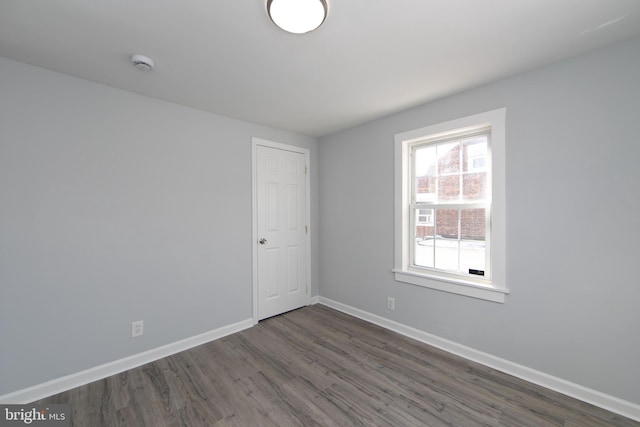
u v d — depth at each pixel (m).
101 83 2.06
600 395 1.68
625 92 1.60
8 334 1.72
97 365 2.02
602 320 1.68
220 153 2.72
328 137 3.50
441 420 1.59
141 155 2.24
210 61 1.78
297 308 3.44
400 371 2.07
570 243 1.78
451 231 2.45
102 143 2.06
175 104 2.44
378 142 2.91
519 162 1.97
